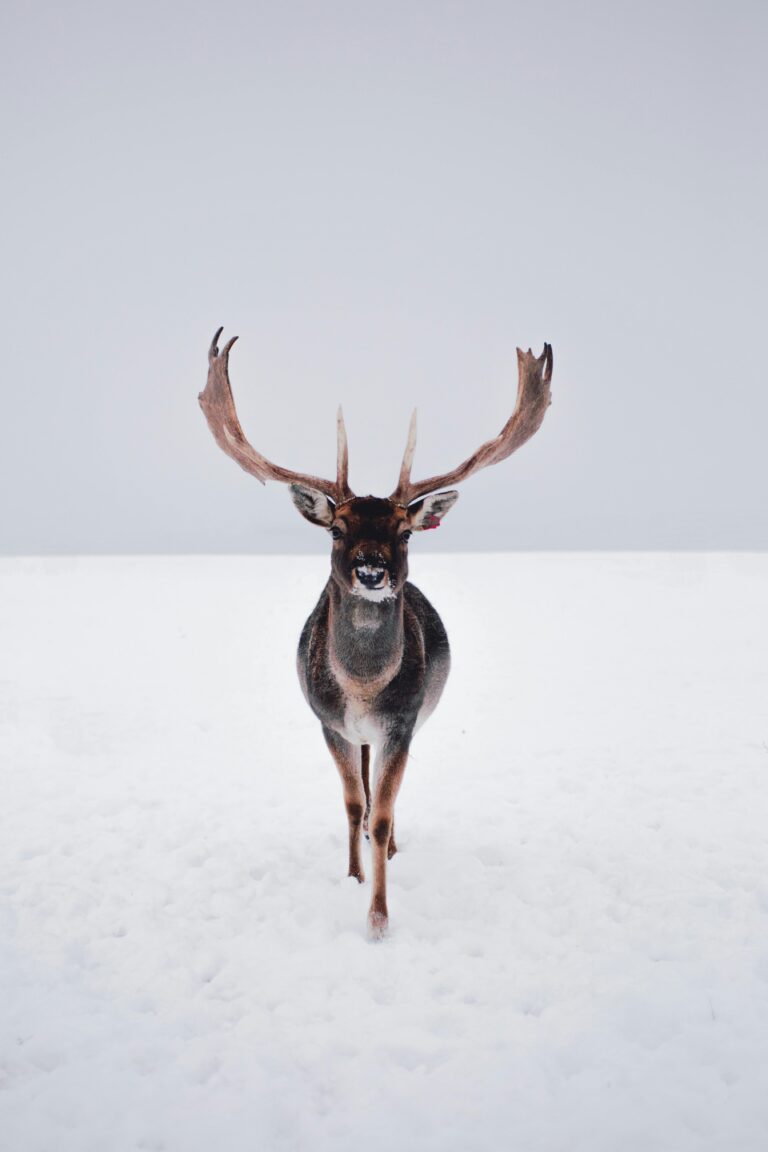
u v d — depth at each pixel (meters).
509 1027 4.47
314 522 5.95
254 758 10.26
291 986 4.94
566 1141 3.63
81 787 9.02
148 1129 3.75
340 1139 3.68
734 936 5.31
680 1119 3.74
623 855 6.69
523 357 6.75
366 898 6.05
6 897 6.21
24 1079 4.11
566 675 15.07
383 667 5.77
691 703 12.55
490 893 6.10
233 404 6.66
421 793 8.72
